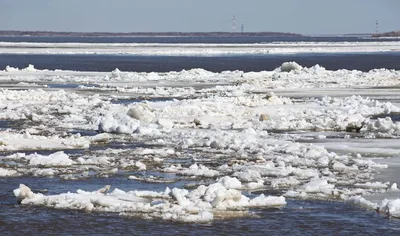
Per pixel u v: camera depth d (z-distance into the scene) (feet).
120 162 85.81
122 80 234.38
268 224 59.77
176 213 62.28
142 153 92.22
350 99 154.71
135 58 451.94
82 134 111.04
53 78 238.68
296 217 61.77
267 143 99.86
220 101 149.18
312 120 123.34
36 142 99.30
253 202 65.51
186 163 85.81
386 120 113.91
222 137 102.89
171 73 264.72
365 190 70.59
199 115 129.49
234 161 85.71
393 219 61.26
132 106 139.33
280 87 203.41
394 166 82.84
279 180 74.84
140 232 57.57
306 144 97.76
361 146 97.91
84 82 224.74
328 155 89.30
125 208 63.77
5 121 124.98
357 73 258.57
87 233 57.41
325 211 63.67
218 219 61.00
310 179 75.92
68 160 84.64
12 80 228.22
